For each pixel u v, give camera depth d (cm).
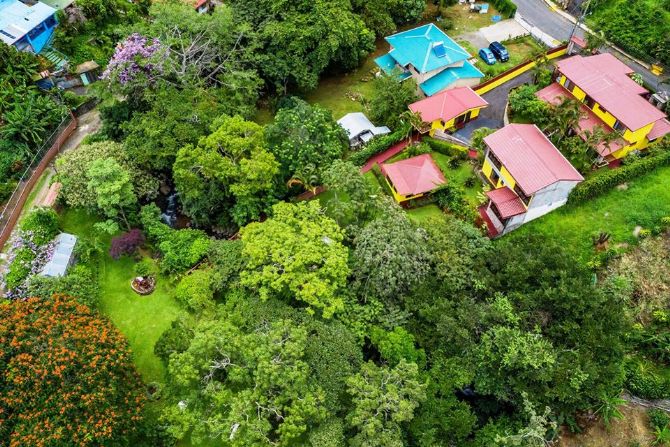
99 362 3778
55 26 6869
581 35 7738
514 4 8112
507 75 7125
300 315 4331
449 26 8019
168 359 4397
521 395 4053
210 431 3756
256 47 6506
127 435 3838
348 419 3844
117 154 5581
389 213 5028
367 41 7019
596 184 5562
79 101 6612
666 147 5938
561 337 4300
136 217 5575
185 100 5831
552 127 5931
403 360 3975
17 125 5819
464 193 5894
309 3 6638
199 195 5462
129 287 5150
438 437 4056
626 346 4747
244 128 5438
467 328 4344
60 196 5566
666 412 4472
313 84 6650
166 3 6656
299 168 5569
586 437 4344
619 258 5281
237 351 3981
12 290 4838
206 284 4900
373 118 6744
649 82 6869
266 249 4534
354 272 4734
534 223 5572
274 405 3756
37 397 3569
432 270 4797
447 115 6341
